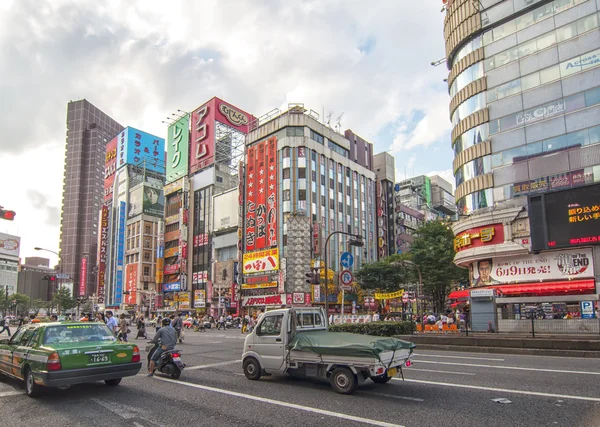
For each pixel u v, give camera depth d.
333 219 58.38
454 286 48.38
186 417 6.80
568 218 23.50
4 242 135.75
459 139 33.19
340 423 6.34
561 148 26.86
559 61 27.77
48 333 9.02
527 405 7.19
